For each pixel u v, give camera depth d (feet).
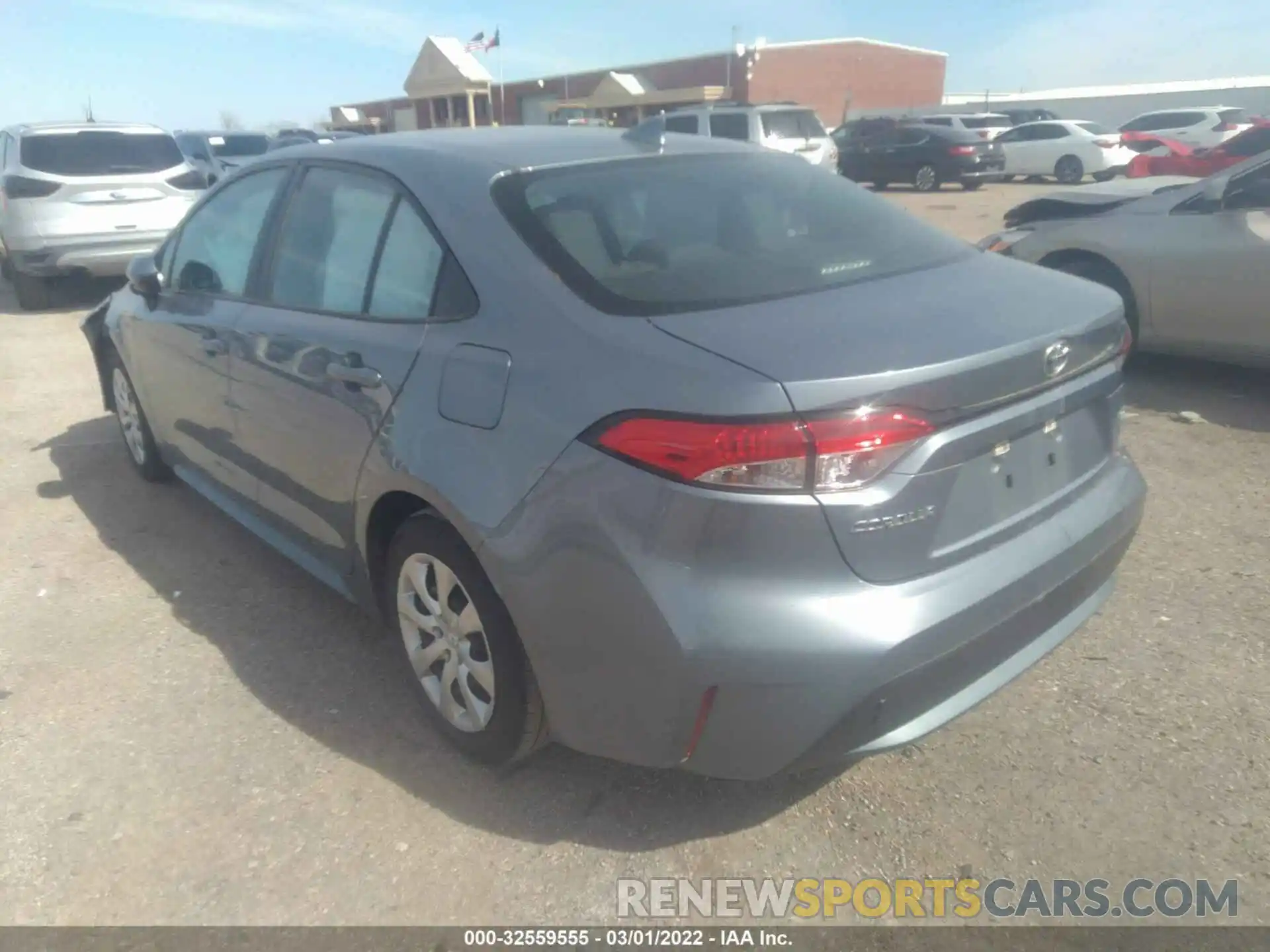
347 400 9.96
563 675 8.15
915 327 7.86
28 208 32.19
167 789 9.50
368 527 10.06
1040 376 8.13
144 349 14.96
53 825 9.06
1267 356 19.17
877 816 8.95
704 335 7.68
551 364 8.09
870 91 167.84
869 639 7.22
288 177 12.18
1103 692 10.55
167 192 34.04
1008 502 8.25
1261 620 11.79
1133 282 20.33
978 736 9.93
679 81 159.84
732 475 7.07
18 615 12.78
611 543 7.52
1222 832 8.64
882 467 7.22
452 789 9.43
